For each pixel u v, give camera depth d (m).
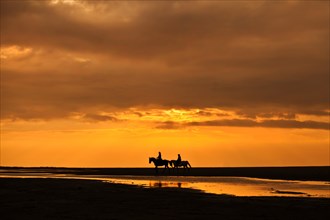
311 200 44.78
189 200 45.00
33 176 104.50
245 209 38.03
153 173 131.12
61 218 32.81
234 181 80.56
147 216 33.91
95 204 41.59
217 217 33.53
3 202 43.19
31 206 39.91
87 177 97.62
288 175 111.25
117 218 32.88
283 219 32.81
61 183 71.31
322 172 140.00
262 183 74.06
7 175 112.38
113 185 66.88
